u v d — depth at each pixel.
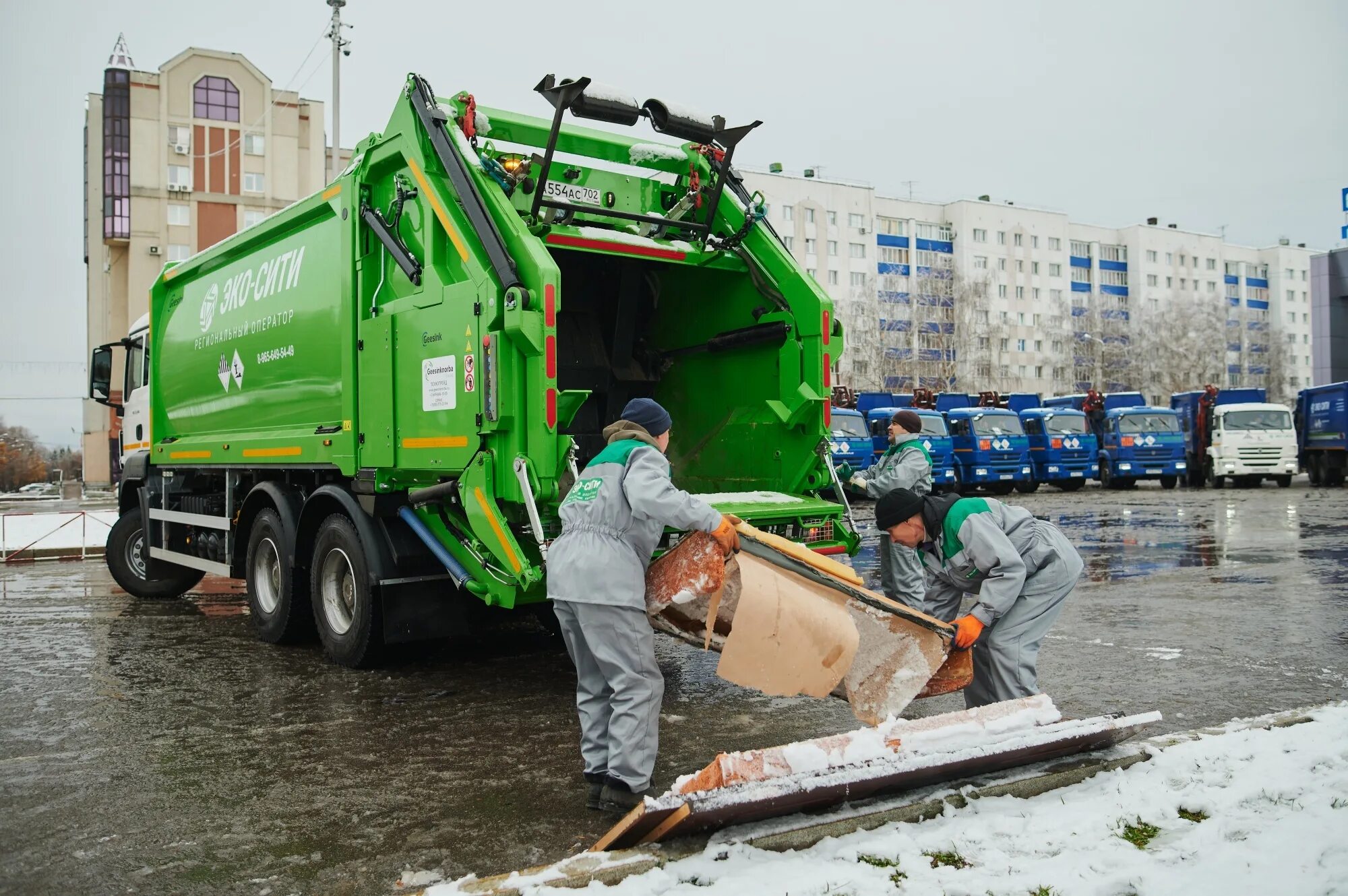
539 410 4.84
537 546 5.07
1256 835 3.22
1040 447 27.97
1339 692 5.60
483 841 3.60
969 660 4.20
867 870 3.05
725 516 3.83
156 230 49.91
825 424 6.11
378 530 6.07
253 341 7.55
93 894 3.19
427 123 5.47
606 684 3.95
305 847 3.55
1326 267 55.34
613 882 3.03
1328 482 28.09
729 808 3.11
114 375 13.19
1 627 8.21
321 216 6.75
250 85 51.22
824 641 3.87
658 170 6.55
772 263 6.38
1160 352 75.81
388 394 5.82
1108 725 3.85
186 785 4.22
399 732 5.01
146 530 9.63
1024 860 3.12
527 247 4.93
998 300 76.88
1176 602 8.69
